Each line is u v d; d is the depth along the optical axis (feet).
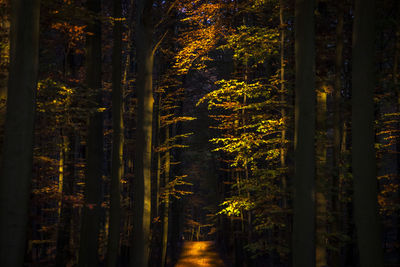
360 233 24.07
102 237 60.80
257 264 62.64
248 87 40.78
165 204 72.59
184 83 81.82
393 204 36.70
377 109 43.93
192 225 166.91
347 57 43.91
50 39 44.68
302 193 27.20
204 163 126.93
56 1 35.04
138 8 43.70
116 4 44.78
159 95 71.20
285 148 39.81
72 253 52.75
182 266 86.22
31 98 21.76
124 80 64.80
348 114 38.50
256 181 39.52
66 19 37.65
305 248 26.71
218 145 84.33
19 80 21.44
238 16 56.03
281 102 40.01
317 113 38.86
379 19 39.45
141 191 42.04
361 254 24.00
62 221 47.75
